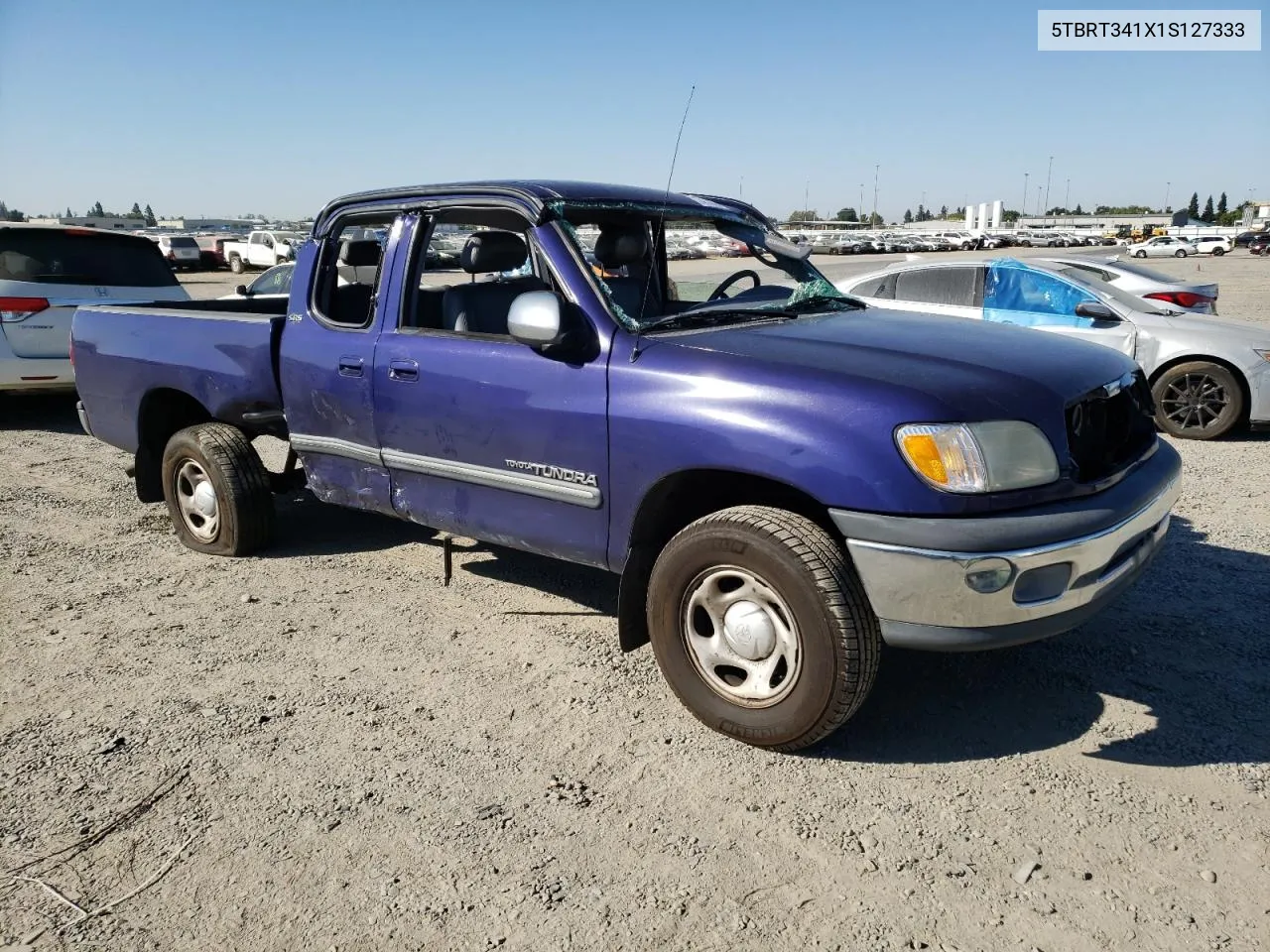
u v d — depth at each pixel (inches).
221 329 196.7
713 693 131.3
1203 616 167.8
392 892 103.0
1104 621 166.2
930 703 140.7
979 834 110.5
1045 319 341.1
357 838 112.1
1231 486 257.1
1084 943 93.4
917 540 112.7
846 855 107.3
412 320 165.8
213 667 157.0
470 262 166.7
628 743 132.0
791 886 102.7
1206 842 107.9
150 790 122.3
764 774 123.6
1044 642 158.9
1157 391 328.2
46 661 159.8
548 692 146.9
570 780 122.9
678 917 98.2
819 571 116.6
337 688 149.2
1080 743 129.3
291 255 1183.6
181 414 225.9
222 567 205.0
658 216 166.7
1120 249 2689.5
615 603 182.9
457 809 117.2
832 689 118.6
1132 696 141.0
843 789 120.0
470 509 158.9
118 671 156.0
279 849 110.4
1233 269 1466.5
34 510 250.7
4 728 138.6
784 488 127.0
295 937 96.8
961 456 112.8
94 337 227.8
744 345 132.3
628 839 111.1
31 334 335.0
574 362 139.5
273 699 145.9
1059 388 125.3
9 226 336.2
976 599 113.7
